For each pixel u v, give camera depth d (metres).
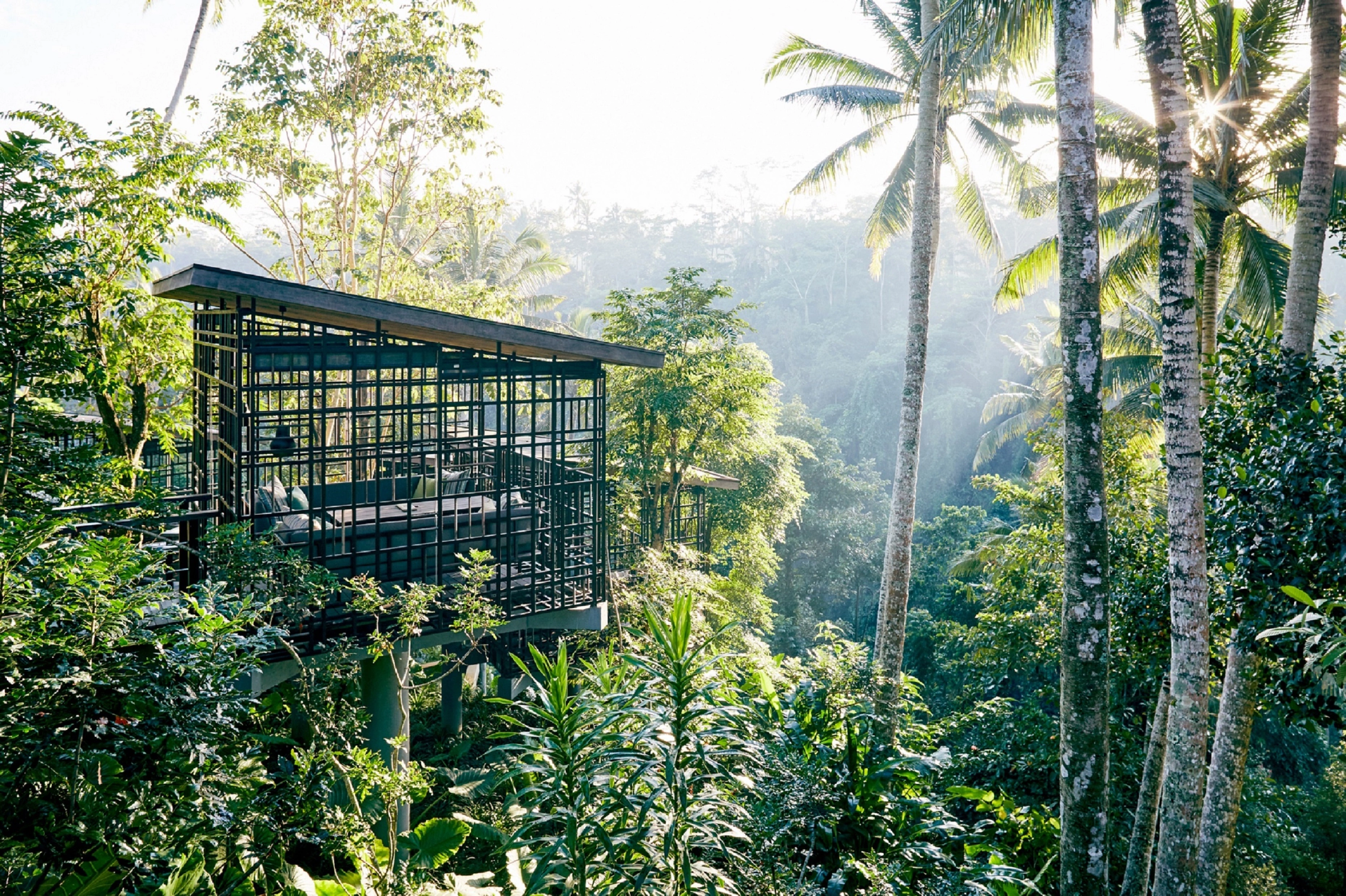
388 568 8.59
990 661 16.55
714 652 11.24
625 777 4.82
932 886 5.83
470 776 10.02
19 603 4.45
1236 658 7.82
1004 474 59.00
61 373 7.59
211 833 5.20
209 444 10.09
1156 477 13.98
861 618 43.53
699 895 4.62
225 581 6.50
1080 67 6.51
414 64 17.89
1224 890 8.00
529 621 9.53
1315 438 6.45
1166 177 6.73
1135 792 12.19
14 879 4.23
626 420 17.36
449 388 15.44
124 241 9.69
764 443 20.08
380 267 19.36
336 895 6.34
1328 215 7.94
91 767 4.77
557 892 5.26
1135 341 20.12
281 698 7.48
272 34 17.64
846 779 6.66
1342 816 20.11
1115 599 10.21
